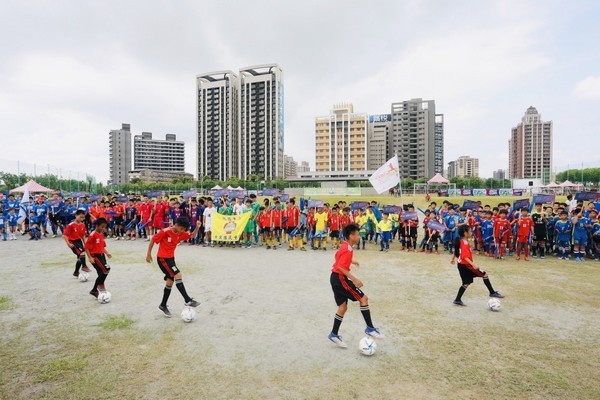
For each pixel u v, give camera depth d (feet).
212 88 478.59
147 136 622.13
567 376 14.76
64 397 13.23
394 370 15.30
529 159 528.22
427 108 415.85
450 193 186.09
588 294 26.61
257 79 460.96
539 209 44.11
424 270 35.47
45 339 18.47
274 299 25.58
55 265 36.96
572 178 178.81
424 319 21.52
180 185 309.22
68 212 62.28
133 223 59.82
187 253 45.98
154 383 14.21
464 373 15.03
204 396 13.30
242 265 37.96
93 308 23.44
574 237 41.06
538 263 38.81
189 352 17.01
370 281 30.96
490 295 23.95
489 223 43.70
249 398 13.16
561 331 19.57
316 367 15.60
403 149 424.05
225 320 21.34
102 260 24.86
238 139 479.00
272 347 17.61
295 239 53.36
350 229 18.11
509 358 16.39
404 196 180.96
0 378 14.55
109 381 14.33
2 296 26.00
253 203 54.60
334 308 23.65
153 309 23.31
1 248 48.55
